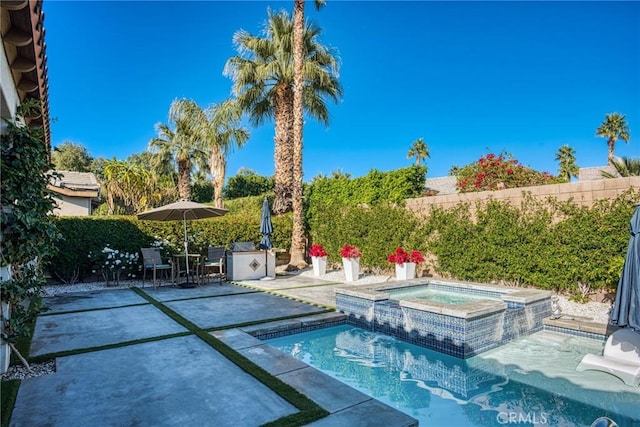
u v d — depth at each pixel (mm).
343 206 13141
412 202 10805
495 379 4418
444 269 9852
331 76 15203
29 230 4121
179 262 11812
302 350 5520
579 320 6141
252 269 11500
